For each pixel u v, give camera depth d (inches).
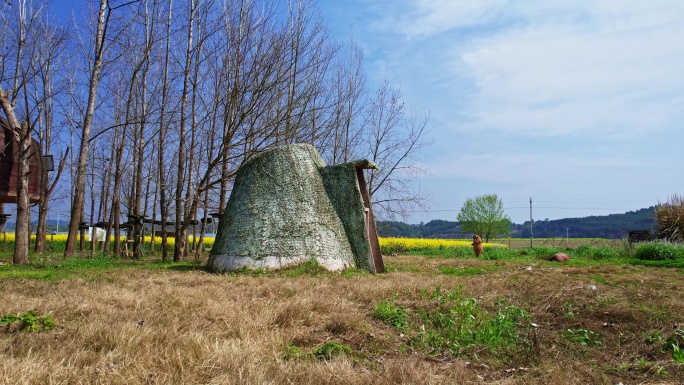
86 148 686.5
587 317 267.7
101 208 1285.7
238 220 553.9
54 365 150.0
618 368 184.4
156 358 163.8
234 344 180.1
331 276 477.1
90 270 531.8
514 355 196.9
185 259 795.4
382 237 1513.3
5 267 563.8
